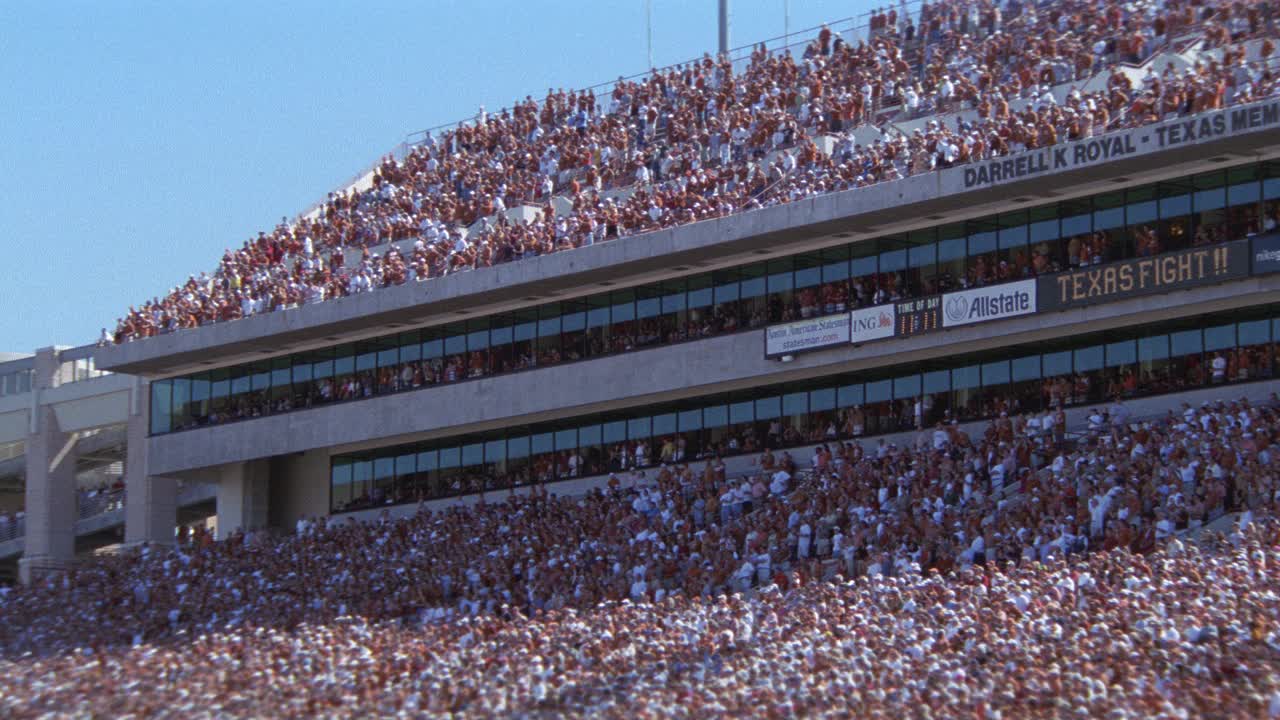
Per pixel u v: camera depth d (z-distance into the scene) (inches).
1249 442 1582.2
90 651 1718.8
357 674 1386.6
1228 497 1547.7
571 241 2337.6
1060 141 1910.7
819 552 1795.0
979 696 1051.9
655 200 2324.1
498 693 1254.3
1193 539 1462.8
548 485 2425.0
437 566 2098.9
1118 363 1939.0
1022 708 1017.5
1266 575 1274.6
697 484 2114.9
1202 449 1612.9
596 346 2359.7
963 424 2048.5
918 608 1349.7
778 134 2450.8
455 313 2482.8
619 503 2151.8
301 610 1974.7
